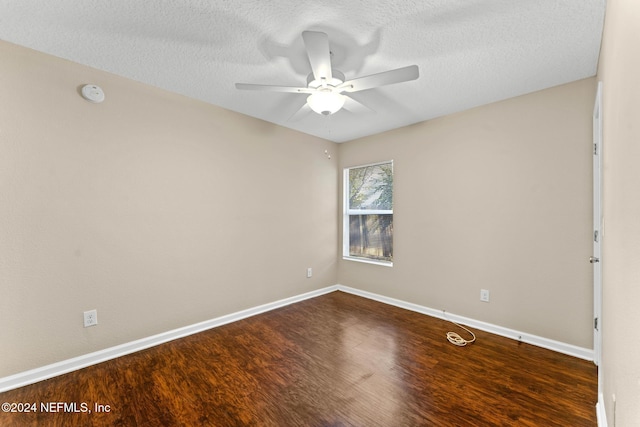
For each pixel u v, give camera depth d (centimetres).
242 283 307
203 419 158
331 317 310
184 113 261
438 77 223
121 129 225
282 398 175
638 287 75
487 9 151
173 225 255
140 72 219
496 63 203
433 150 313
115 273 223
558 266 233
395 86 238
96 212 214
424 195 321
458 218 293
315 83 183
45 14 156
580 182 222
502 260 263
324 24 164
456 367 209
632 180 82
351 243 417
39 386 185
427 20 160
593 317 216
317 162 390
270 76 224
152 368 208
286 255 352
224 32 172
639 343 73
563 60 198
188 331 264
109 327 221
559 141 232
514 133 256
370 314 319
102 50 190
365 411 164
